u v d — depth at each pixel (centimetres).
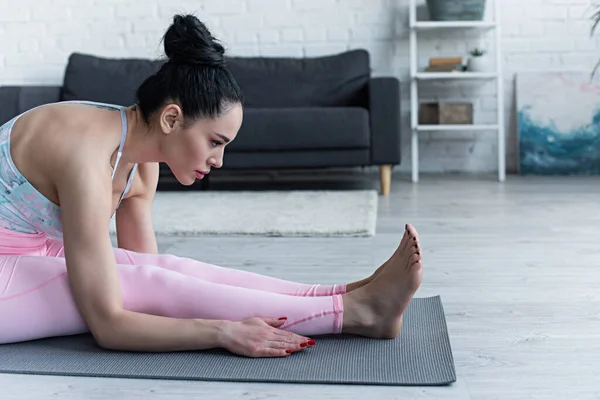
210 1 540
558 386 152
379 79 451
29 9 543
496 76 505
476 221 351
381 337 177
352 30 538
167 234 327
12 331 169
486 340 181
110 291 160
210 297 168
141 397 147
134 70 505
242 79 508
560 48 532
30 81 547
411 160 552
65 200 157
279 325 169
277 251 292
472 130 544
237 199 424
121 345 164
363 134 445
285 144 447
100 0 541
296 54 540
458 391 149
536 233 319
